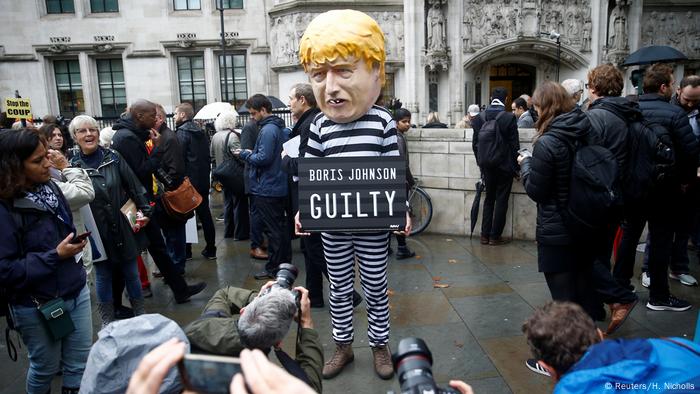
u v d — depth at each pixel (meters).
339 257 2.96
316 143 2.88
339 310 3.04
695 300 3.98
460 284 4.54
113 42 18.36
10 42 18.17
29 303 2.30
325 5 17.12
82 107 19.11
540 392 2.80
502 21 18.05
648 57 6.09
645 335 3.41
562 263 2.95
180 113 5.61
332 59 2.56
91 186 2.90
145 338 1.46
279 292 1.84
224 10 18.50
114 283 4.00
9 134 2.21
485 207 5.76
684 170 3.54
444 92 17.95
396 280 4.70
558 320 1.51
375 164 2.70
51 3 18.36
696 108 4.43
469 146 6.10
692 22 19.86
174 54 18.77
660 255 3.70
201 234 7.05
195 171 5.49
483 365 3.10
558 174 2.83
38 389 2.42
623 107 3.24
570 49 18.61
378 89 2.77
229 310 2.21
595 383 1.29
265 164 4.52
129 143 3.87
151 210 3.81
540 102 2.95
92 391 1.44
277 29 17.88
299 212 2.77
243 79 18.98
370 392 2.86
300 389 0.77
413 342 1.24
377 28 2.69
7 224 2.21
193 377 0.90
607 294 3.27
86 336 2.56
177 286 4.32
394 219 2.73
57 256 2.27
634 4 18.72
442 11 17.33
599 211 2.75
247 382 0.80
